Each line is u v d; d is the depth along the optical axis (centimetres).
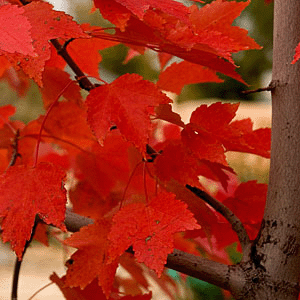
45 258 570
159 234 123
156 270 122
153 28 128
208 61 129
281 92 133
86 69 146
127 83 125
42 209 123
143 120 124
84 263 130
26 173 125
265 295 131
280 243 132
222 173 136
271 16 938
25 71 119
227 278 131
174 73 142
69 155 160
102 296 140
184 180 131
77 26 120
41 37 120
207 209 132
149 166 140
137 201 138
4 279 550
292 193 132
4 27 116
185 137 129
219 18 134
